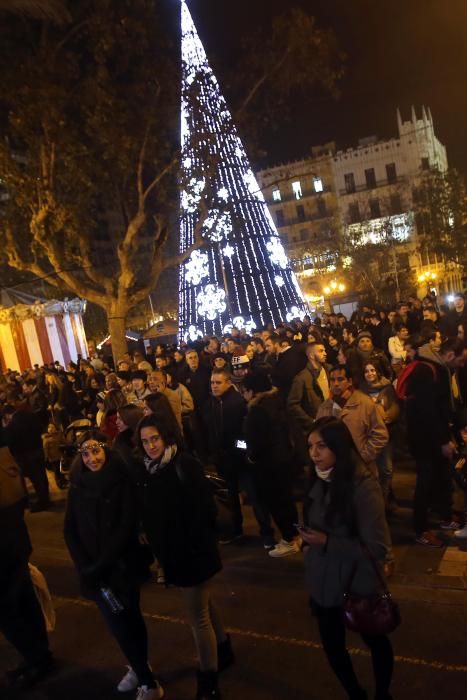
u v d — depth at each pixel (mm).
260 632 4617
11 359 18906
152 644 4695
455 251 38500
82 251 15375
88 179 14281
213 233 16141
